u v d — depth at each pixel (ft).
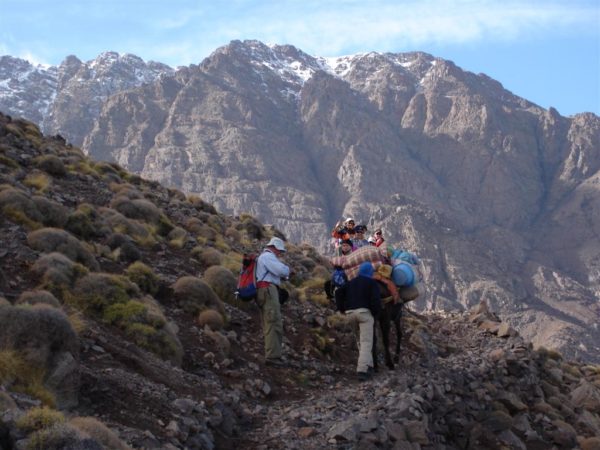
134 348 34.78
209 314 43.98
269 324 43.06
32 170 63.36
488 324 67.72
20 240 43.11
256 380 39.11
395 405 37.19
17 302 34.01
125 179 81.82
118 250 48.83
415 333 57.98
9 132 73.67
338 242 47.60
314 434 32.30
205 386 34.94
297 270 65.92
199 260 56.59
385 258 48.32
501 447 45.42
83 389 28.30
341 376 45.21
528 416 52.65
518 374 57.36
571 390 64.44
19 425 21.42
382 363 49.42
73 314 35.19
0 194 48.19
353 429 31.71
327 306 57.36
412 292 48.08
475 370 52.70
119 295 38.73
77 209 54.39
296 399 39.34
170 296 45.70
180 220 68.64
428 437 37.58
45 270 39.04
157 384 31.76
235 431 31.86
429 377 46.91
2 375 25.41
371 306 44.86
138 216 60.54
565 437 51.75
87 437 21.54
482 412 47.70
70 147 85.61
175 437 27.84
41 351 26.73
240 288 43.68
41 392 25.52
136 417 28.07
